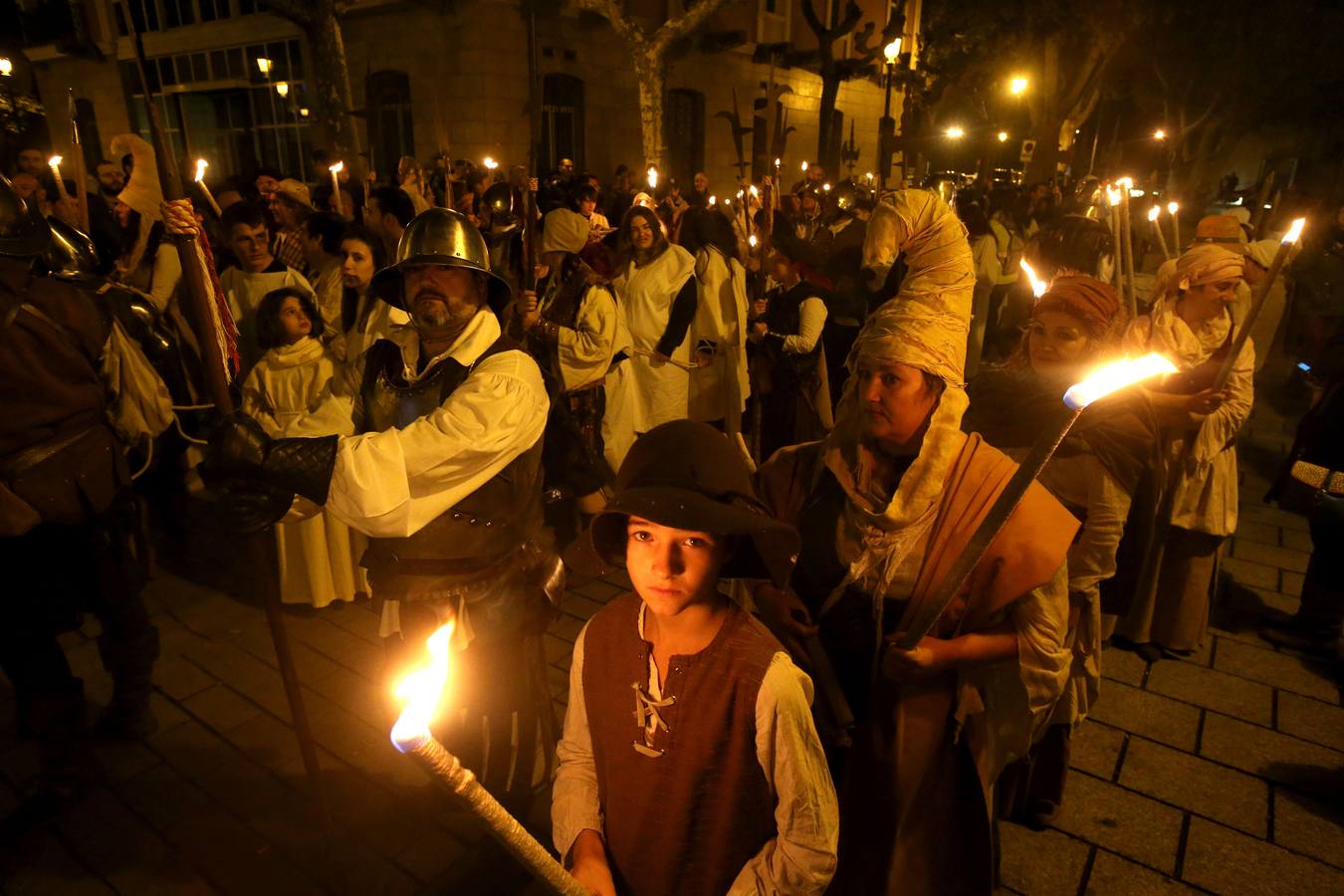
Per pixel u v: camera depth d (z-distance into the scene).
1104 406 2.15
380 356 2.21
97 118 21.58
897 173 25.16
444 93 14.70
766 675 1.28
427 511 1.91
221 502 1.75
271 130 18.56
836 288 5.72
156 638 3.05
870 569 1.74
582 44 15.76
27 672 2.57
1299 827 2.61
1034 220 10.64
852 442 1.79
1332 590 3.55
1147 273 10.87
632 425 4.61
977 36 24.48
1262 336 5.32
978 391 2.38
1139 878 2.42
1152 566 3.43
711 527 1.18
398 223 4.28
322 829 2.59
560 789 1.48
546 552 2.38
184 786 2.80
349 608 3.98
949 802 1.76
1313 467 3.50
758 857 1.33
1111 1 21.72
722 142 19.72
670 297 4.59
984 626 1.73
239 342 4.16
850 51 22.28
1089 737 3.04
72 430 2.49
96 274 2.96
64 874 2.46
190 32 18.78
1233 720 3.14
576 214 4.25
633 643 1.38
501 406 1.97
